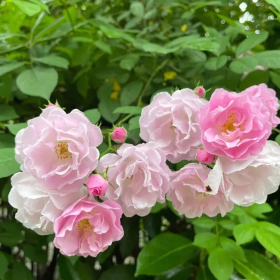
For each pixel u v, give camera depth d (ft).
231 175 0.73
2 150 0.86
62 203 0.68
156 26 1.56
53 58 1.13
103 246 0.71
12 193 0.74
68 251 0.71
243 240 0.91
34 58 1.20
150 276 1.16
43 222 0.71
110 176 0.73
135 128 0.97
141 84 1.23
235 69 1.07
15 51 1.29
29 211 0.72
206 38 1.17
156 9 1.55
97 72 1.33
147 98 1.38
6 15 1.37
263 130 0.69
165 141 0.81
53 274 1.45
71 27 1.33
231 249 0.95
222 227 1.05
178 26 1.57
